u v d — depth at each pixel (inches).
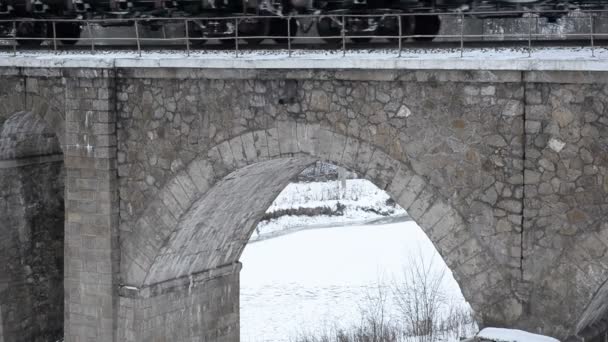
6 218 887.7
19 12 933.2
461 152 618.5
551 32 702.5
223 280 885.2
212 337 872.3
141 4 872.9
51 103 791.1
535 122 590.9
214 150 717.9
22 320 910.4
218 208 782.5
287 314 1197.1
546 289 594.6
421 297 1146.0
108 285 772.6
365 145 653.9
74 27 928.9
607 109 565.6
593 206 576.4
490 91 603.5
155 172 749.3
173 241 767.1
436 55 628.7
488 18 724.0
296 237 1715.1
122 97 756.0
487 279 616.7
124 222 771.4
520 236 601.3
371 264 1478.8
